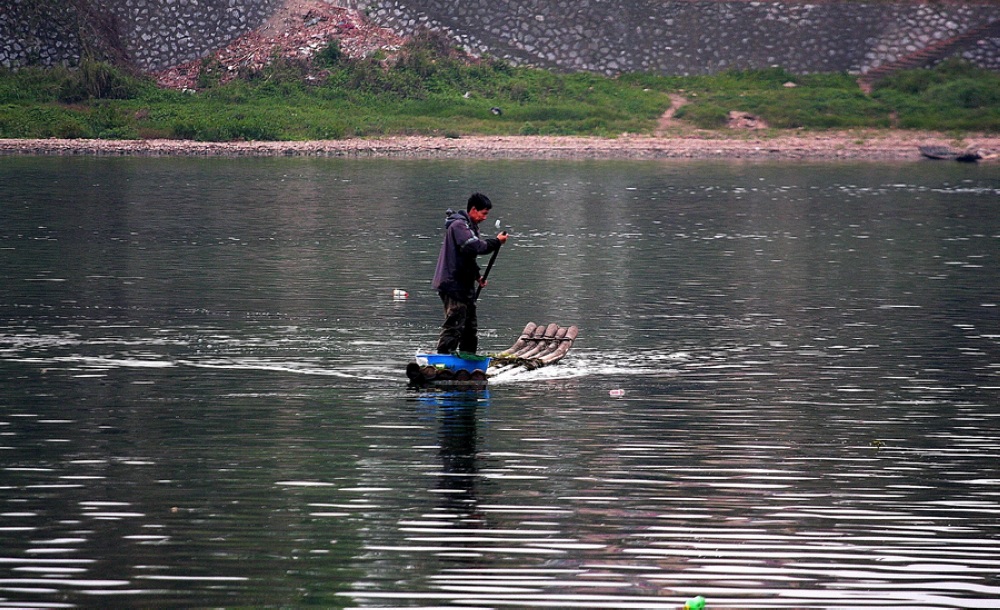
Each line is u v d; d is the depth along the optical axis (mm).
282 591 19812
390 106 148500
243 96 147500
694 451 27688
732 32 162500
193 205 83188
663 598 19656
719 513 23547
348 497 24281
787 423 30203
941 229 74688
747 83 156375
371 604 19375
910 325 44188
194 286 51188
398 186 98625
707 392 33500
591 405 31859
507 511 23547
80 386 33375
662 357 38312
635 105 150250
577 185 101625
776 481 25516
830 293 51562
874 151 135375
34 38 153000
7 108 138625
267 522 22844
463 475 25750
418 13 164000
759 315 46156
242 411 30922
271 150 131250
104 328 41781
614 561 21125
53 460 26500
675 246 66938
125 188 93625
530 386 34219
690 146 136000
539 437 28719
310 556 21250
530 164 122188
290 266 57500
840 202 90375
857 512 23641
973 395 33344
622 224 77000
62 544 21672
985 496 24656
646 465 26547
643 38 162000
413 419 30250
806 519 23219
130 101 144000
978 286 53469
